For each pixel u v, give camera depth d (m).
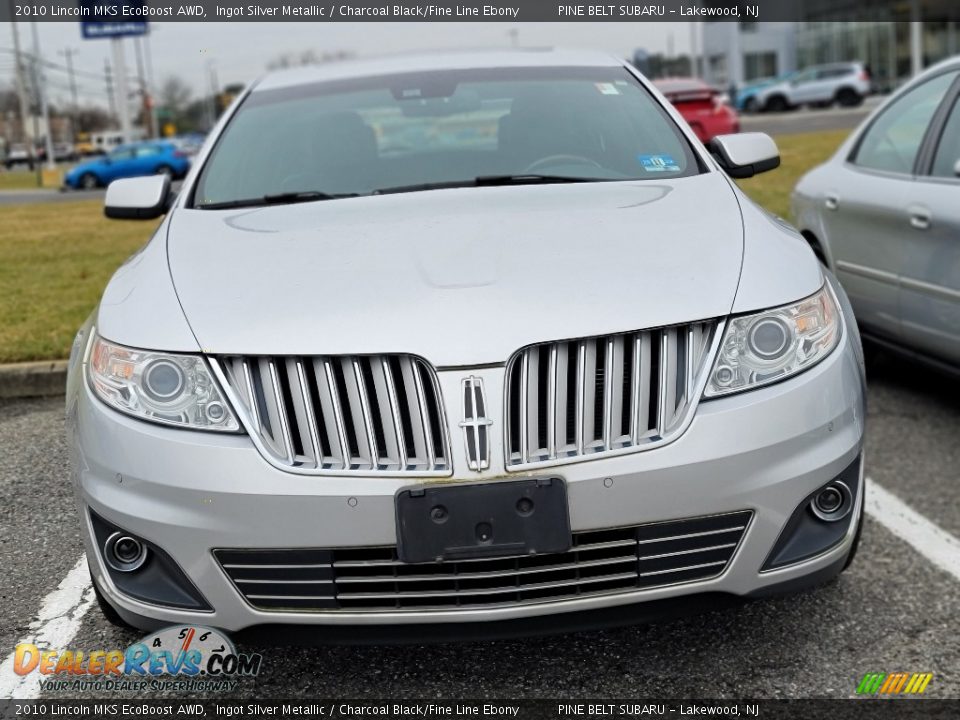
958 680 2.37
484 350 2.09
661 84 17.53
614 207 2.75
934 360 4.03
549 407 2.11
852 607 2.72
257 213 2.96
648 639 2.60
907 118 4.32
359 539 2.07
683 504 2.11
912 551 3.05
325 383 2.11
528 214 2.71
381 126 3.44
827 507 2.30
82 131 77.94
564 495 2.06
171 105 68.56
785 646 2.54
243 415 2.12
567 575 2.12
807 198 4.86
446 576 2.09
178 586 2.19
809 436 2.21
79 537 3.06
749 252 2.42
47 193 20.36
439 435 2.11
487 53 4.03
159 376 2.18
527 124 3.41
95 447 2.21
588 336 2.12
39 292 6.16
